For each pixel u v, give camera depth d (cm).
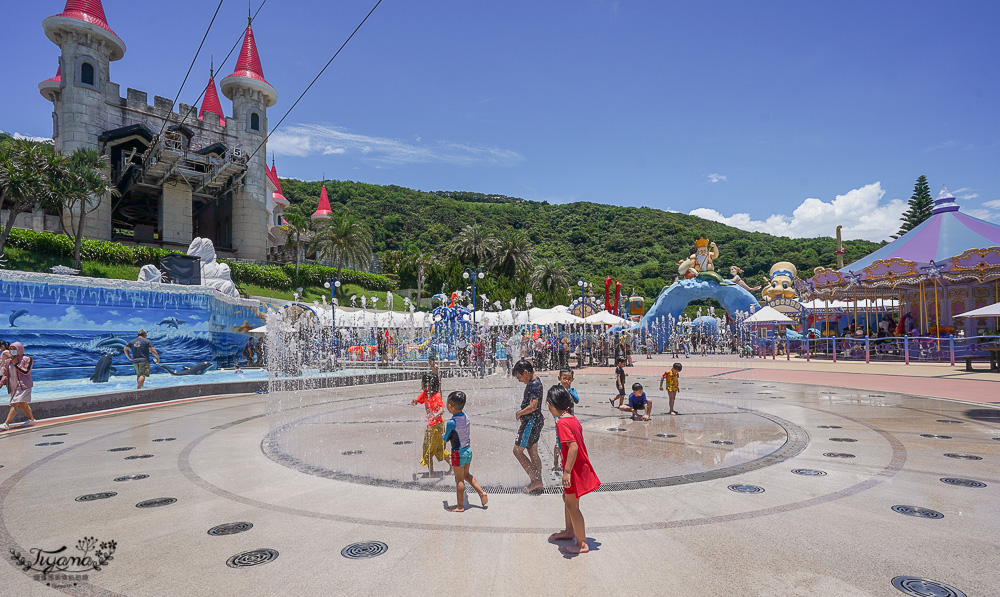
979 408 1133
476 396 1506
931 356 2517
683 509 505
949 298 2980
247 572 379
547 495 558
